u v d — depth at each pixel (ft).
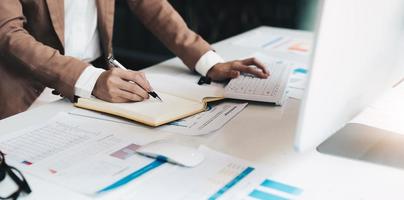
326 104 2.63
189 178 3.00
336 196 2.85
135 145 3.44
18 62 4.55
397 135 3.58
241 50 6.11
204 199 2.77
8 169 2.99
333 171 3.13
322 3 2.29
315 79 2.44
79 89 4.21
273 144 3.53
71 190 2.85
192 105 4.12
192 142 3.54
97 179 2.96
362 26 2.68
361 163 3.21
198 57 5.15
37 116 3.98
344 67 2.66
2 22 4.64
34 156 3.25
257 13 12.16
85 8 5.59
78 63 4.35
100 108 4.02
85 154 3.28
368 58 2.90
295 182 2.99
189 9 12.30
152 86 4.54
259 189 2.90
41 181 2.94
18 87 5.07
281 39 6.67
